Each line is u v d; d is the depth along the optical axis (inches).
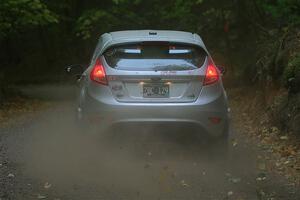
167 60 430.0
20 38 1690.5
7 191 366.6
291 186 377.7
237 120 647.1
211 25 1082.7
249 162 446.9
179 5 1072.2
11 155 477.4
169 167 432.5
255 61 787.4
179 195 358.3
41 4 987.9
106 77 426.3
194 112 423.2
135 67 426.3
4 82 970.1
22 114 771.4
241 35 983.6
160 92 424.5
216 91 432.8
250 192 364.8
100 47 462.9
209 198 351.6
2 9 968.3
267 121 577.9
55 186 379.6
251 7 957.2
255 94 714.8
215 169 426.0
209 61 437.4
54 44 1657.2
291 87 537.6
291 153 462.0
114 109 419.8
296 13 831.1
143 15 1259.8
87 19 1219.9
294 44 607.8
